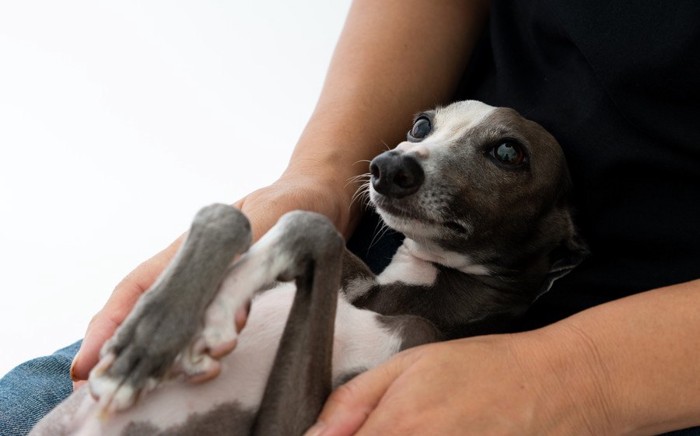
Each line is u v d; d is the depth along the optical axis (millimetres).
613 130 628
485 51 766
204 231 514
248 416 543
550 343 542
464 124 684
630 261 634
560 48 675
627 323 546
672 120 604
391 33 756
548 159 665
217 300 507
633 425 543
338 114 731
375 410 520
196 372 503
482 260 669
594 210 651
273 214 627
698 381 537
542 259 679
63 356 659
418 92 754
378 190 657
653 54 597
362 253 743
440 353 533
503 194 664
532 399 526
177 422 531
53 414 549
